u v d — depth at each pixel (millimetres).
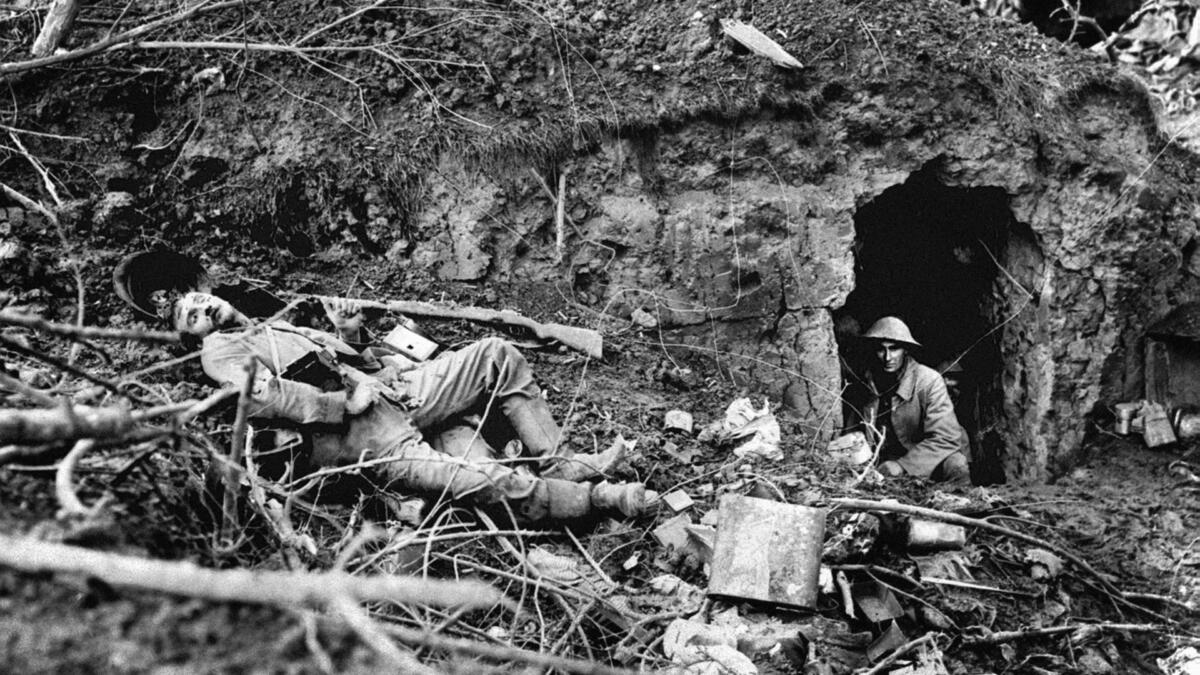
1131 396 8758
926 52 8641
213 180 7539
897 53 8602
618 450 6238
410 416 5965
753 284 8094
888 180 8422
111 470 3871
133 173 7363
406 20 8266
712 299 8039
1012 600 6516
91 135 7414
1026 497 7797
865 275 9281
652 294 7957
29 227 6727
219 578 2645
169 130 7590
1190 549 7434
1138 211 8609
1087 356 8688
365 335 6680
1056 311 8727
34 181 7082
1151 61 12117
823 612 5887
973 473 9273
